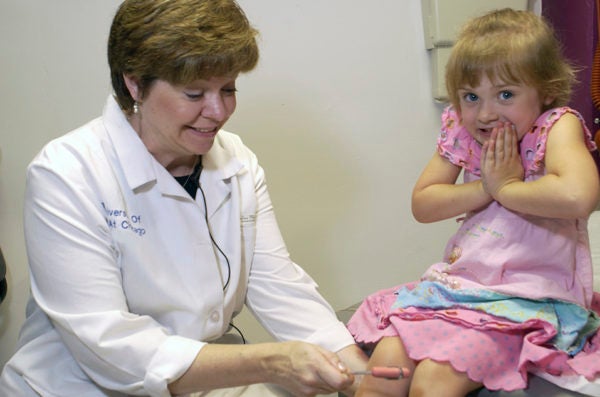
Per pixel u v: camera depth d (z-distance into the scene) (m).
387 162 1.83
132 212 1.05
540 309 0.96
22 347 1.10
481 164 1.04
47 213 0.98
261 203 1.25
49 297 0.99
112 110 1.09
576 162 0.93
